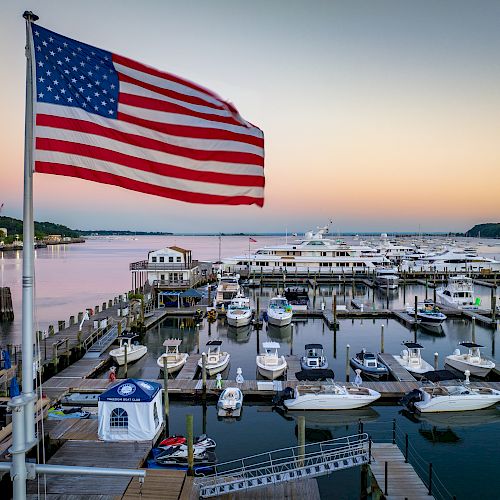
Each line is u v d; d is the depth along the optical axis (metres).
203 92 10.77
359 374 34.22
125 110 9.78
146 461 22.81
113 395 24.58
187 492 19.14
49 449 23.72
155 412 25.52
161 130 10.10
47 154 8.82
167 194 10.02
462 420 29.72
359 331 55.50
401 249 136.38
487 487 22.27
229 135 10.78
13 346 40.81
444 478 23.05
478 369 37.38
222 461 24.67
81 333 45.31
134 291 72.94
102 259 195.38
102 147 9.36
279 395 30.62
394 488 19.53
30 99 8.02
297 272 99.38
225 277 86.00
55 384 32.94
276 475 20.41
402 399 30.70
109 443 23.97
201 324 59.69
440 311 63.88
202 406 31.94
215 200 10.53
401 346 48.38
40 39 8.93
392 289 88.69
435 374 31.34
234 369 40.09
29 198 7.70
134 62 10.09
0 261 170.50
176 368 38.19
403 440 27.11
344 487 22.36
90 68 9.48
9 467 7.16
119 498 18.67
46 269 149.25
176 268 73.88
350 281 98.50
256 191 11.00
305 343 49.66
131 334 43.50
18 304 84.94
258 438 27.38
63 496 18.70
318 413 30.44
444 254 110.81
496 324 57.16
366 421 29.69
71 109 9.12
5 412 23.70
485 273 103.06
